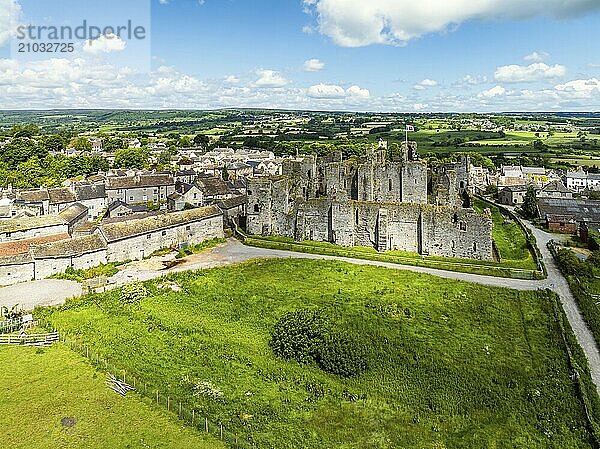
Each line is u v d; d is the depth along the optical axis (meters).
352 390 58.09
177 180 188.88
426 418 53.81
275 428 49.91
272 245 111.88
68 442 44.75
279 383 58.12
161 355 61.72
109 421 47.81
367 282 86.50
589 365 62.22
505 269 91.62
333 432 50.62
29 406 49.84
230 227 134.50
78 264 94.12
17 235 109.56
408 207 104.19
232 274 92.31
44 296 80.94
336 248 107.31
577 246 118.38
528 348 66.06
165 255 107.12
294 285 85.81
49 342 63.72
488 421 53.41
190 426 47.66
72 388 53.19
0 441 44.66
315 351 62.50
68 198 153.25
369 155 122.00
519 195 184.75
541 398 56.25
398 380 59.91
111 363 58.59
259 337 68.94
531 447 49.53
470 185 188.75
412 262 96.88
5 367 57.28
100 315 72.94
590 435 50.19
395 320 72.44
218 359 62.06
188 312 75.75
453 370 61.22
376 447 48.88
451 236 100.69
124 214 138.62
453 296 80.25
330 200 111.00
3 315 72.50
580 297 80.38
